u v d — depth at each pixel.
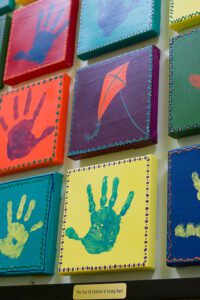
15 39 1.14
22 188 0.97
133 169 0.84
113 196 0.84
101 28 1.00
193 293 0.72
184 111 0.82
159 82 0.90
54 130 0.98
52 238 0.90
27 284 0.91
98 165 0.88
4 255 0.94
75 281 0.86
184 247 0.74
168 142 0.85
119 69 0.94
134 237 0.79
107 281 0.82
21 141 1.02
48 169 0.98
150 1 0.96
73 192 0.89
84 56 1.01
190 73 0.85
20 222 0.94
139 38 0.95
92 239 0.84
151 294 0.76
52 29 1.09
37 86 1.05
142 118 0.86
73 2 1.09
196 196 0.76
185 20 0.90
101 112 0.92
